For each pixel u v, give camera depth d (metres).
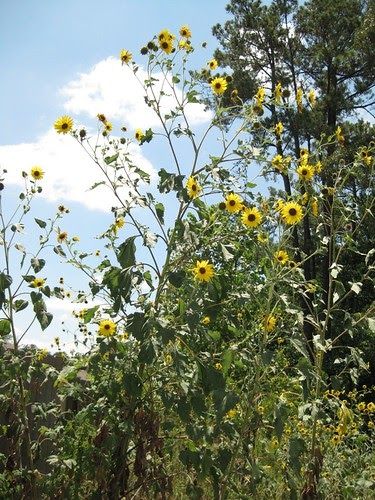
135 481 2.75
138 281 2.44
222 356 2.48
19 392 2.70
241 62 13.82
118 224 2.76
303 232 13.78
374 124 12.38
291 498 2.52
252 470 2.37
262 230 2.67
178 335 2.40
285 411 2.28
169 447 2.54
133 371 2.46
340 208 3.17
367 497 3.13
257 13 13.57
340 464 3.25
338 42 13.58
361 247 10.63
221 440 2.65
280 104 3.06
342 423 2.84
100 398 2.56
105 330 2.49
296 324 2.68
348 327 2.84
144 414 2.45
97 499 2.43
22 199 2.82
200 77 2.87
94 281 2.72
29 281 2.58
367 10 13.75
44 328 2.53
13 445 2.64
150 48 2.88
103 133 3.07
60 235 2.98
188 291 2.44
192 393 2.34
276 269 2.68
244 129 2.82
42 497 2.62
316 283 2.86
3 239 2.60
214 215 2.59
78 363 2.59
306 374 2.34
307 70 14.23
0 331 2.60
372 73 13.59
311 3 13.64
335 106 13.36
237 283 2.74
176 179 2.54
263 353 2.38
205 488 2.89
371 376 9.94
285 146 12.91
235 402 2.20
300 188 3.08
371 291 10.59
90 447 2.48
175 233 2.55
